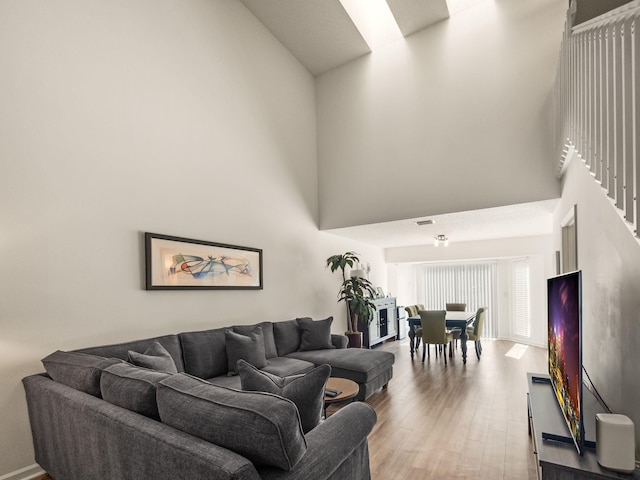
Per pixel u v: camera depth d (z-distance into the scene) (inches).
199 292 145.5
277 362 146.2
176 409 54.2
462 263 333.4
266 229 183.8
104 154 116.2
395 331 305.7
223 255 156.5
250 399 51.1
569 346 76.0
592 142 75.7
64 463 73.7
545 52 156.3
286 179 199.6
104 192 115.3
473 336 225.8
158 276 128.6
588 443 68.1
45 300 99.3
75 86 110.0
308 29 193.9
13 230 94.0
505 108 163.6
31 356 95.5
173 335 123.7
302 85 218.1
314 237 220.5
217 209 156.6
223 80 165.2
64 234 104.4
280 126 198.2
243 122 174.2
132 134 125.2
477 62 172.2
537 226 219.8
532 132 156.8
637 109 53.7
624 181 58.3
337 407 134.7
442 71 181.8
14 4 97.9
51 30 105.4
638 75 53.6
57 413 74.7
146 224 127.4
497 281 307.1
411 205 187.2
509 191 160.4
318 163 225.9
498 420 124.0
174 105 141.4
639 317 66.1
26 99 98.5
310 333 174.9
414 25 187.2
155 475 51.4
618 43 61.3
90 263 110.1
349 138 212.7
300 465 50.2
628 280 71.2
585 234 106.9
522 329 285.7
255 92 183.0
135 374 67.0
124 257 119.6
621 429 59.8
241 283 164.7
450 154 176.7
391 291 344.5
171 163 138.2
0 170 92.4
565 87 107.8
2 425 89.4
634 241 67.7
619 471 59.5
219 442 49.1
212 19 162.2
